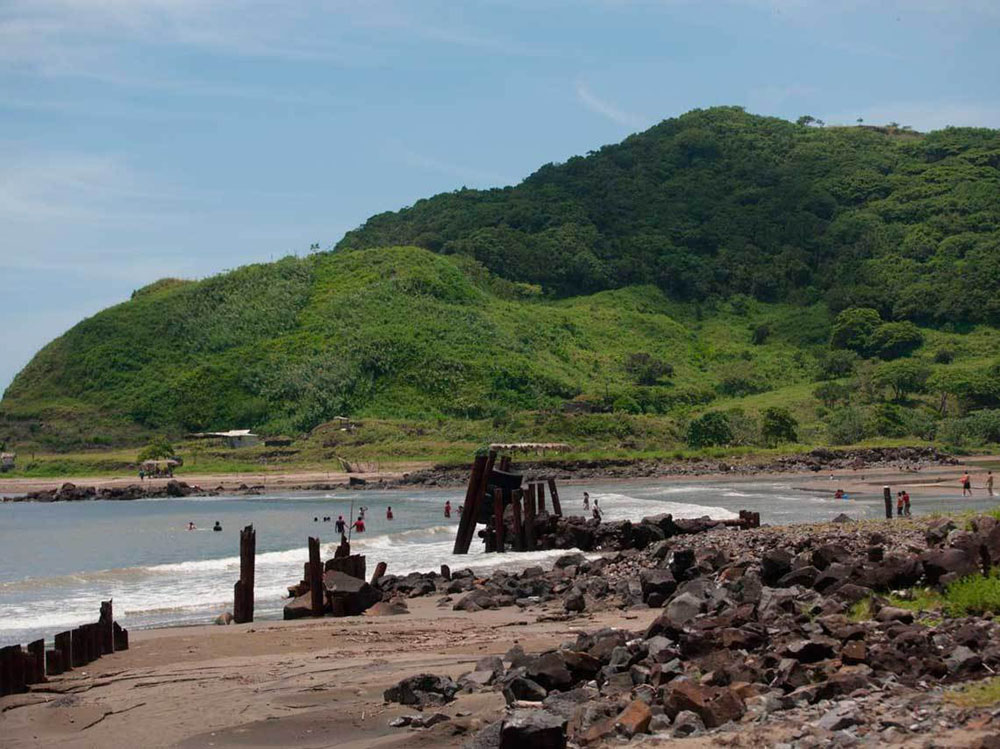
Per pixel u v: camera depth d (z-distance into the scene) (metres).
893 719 10.88
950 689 12.15
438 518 76.56
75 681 19.09
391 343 194.12
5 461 157.88
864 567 20.52
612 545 45.44
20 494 124.00
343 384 183.62
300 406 182.12
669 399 189.25
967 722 10.55
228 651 22.08
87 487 118.75
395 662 19.69
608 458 131.88
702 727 11.91
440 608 28.84
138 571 42.22
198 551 56.16
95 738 14.91
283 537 63.22
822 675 13.53
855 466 124.31
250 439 166.50
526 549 47.22
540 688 14.88
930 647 13.99
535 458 136.75
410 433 159.00
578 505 78.94
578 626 23.28
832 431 150.50
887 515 48.72
